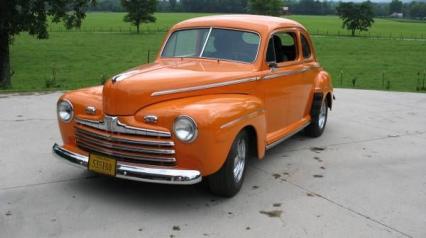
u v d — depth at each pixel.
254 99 5.44
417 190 5.63
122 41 59.44
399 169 6.43
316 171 6.22
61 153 5.16
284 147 7.38
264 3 89.44
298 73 6.88
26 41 55.34
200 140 4.48
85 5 19.23
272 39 6.12
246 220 4.65
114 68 36.03
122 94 4.65
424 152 7.32
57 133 7.64
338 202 5.19
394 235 4.46
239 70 5.60
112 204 4.91
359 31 83.94
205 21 6.33
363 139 8.03
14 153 6.53
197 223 4.55
